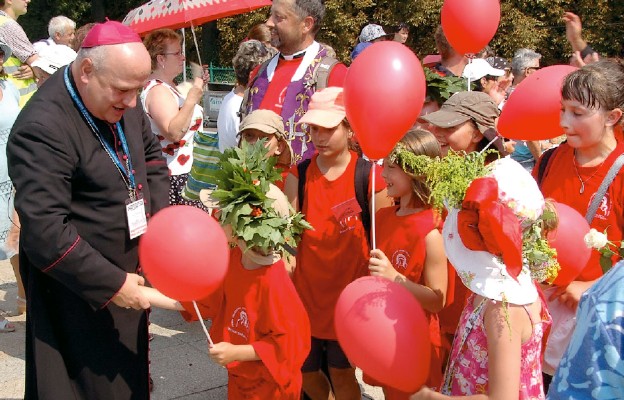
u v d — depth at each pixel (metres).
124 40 2.83
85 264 2.88
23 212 2.81
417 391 2.49
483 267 2.35
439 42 5.22
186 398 4.40
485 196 2.21
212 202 3.24
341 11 22.64
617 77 2.90
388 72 2.91
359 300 2.50
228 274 3.30
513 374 2.24
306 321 3.26
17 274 5.59
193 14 5.72
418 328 2.45
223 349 3.04
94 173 2.99
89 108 2.96
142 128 3.41
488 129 3.90
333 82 4.35
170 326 5.61
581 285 3.08
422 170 3.00
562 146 3.36
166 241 2.63
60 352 3.09
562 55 23.88
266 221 3.04
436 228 3.20
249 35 6.37
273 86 4.45
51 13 27.62
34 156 2.82
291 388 3.20
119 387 3.19
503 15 21.45
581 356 1.60
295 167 3.82
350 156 3.68
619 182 3.04
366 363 2.49
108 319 3.14
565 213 2.92
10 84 5.53
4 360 4.85
